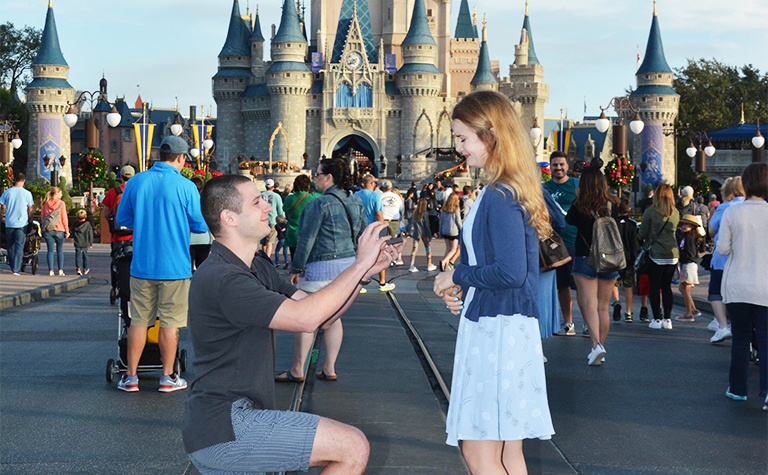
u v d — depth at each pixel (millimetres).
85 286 16938
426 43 100500
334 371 7633
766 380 7219
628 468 5262
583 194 8531
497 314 3713
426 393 7070
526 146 3746
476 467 3770
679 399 7191
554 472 5133
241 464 3246
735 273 7145
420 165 94250
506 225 3604
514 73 113125
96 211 36531
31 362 8609
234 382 3322
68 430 6023
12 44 95625
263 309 3230
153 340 7723
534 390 3715
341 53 102188
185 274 7215
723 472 5195
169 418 6391
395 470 5023
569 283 10539
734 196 9781
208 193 3502
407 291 15289
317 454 3227
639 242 11711
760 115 91125
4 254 21062
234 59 107438
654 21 91812
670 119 90875
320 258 7656
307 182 13727
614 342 10250
